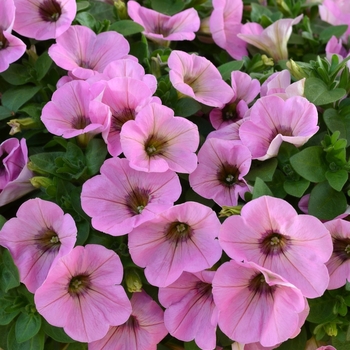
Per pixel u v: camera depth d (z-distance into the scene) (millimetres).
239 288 332
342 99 416
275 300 328
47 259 346
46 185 368
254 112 375
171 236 348
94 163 370
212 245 334
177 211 331
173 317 346
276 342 322
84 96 375
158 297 349
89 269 337
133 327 362
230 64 457
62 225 337
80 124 382
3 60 419
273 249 332
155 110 351
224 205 365
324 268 317
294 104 369
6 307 355
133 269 355
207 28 518
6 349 371
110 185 348
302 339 365
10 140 392
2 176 396
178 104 416
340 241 346
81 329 333
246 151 362
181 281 347
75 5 424
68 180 376
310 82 407
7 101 424
